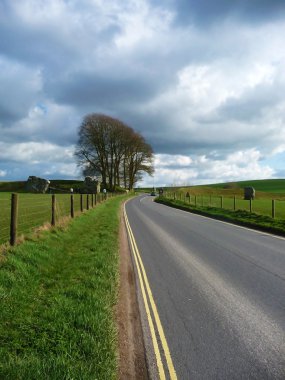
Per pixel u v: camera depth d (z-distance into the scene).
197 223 24.73
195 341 5.96
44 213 22.64
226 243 15.80
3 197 41.81
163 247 14.80
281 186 127.94
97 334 5.56
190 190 100.31
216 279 9.70
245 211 29.58
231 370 5.08
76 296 7.29
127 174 94.94
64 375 4.39
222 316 7.03
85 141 86.88
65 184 90.81
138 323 6.71
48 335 5.47
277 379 4.86
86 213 25.52
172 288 8.88
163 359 5.38
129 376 4.96
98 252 11.83
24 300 6.95
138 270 10.74
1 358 4.74
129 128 90.00
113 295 7.72
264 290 8.70
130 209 39.94
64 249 12.45
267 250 14.03
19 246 10.45
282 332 6.31
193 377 4.91
